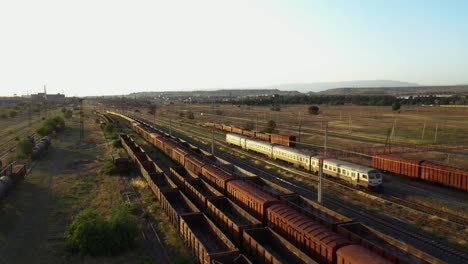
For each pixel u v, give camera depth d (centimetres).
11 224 3136
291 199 3300
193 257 2481
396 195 3978
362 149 6425
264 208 2834
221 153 6988
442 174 4212
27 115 15425
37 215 3375
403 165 4706
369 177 4009
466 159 5734
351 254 1881
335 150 6450
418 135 8188
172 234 2880
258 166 5700
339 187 4297
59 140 8400
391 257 1955
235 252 2152
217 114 15338
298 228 2347
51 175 4928
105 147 7350
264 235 2519
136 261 2492
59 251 2647
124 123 13050
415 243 2750
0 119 13438
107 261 2498
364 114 14012
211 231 2720
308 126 10588
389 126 10062
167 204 3216
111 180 4628
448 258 2503
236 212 3138
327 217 2959
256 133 8119
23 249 2688
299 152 5353
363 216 3344
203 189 4056
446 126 9600
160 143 6825
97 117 15262
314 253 2178
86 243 2589
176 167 4912
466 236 2830
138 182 4462
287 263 2238
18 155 5909
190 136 9425
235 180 3678
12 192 4056
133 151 5903
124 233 2680
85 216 2808
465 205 3591
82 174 4984
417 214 3325
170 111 18800
